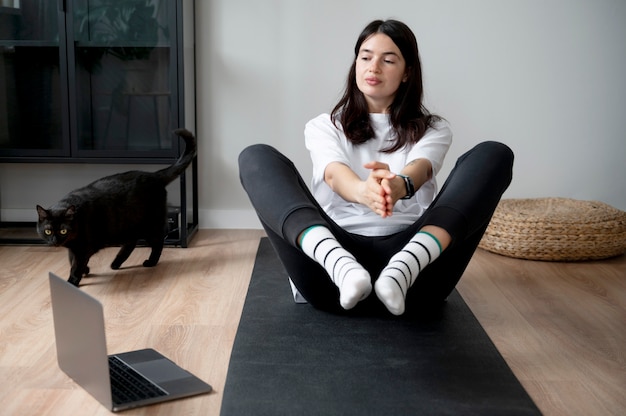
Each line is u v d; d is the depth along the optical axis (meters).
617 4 3.09
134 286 2.32
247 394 1.48
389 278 1.54
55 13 2.74
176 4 2.74
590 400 1.51
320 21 3.09
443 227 1.66
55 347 1.79
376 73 1.90
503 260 2.75
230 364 1.64
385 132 1.99
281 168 1.78
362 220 1.95
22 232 3.08
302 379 1.56
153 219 2.53
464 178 1.74
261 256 2.73
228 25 3.10
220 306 2.12
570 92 3.16
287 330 1.88
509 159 1.82
